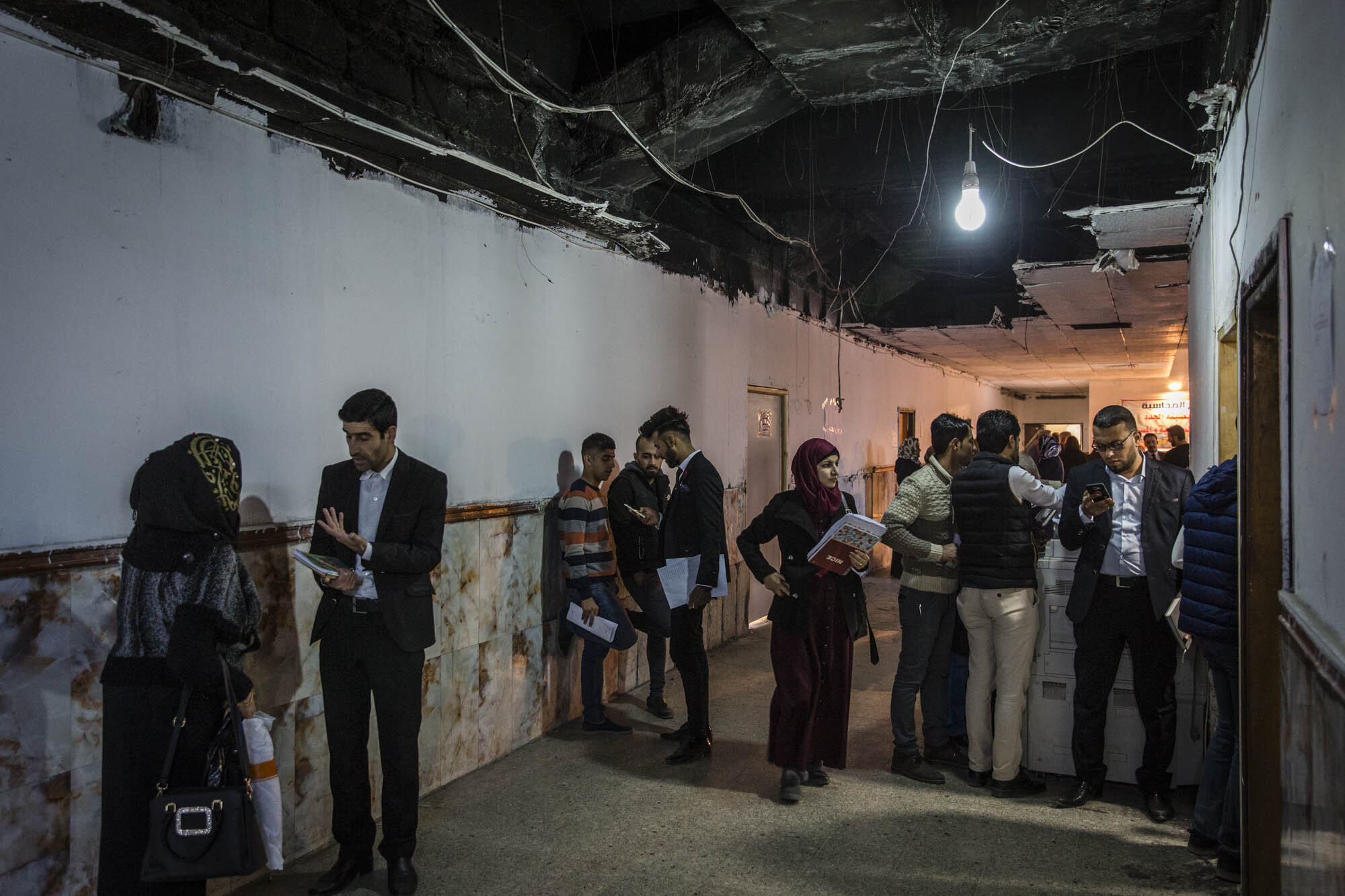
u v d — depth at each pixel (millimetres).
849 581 4305
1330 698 1858
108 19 2721
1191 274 6297
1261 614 3072
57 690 2701
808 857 3650
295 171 3639
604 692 5988
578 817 4074
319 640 3400
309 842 3695
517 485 5098
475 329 4754
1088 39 4359
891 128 6844
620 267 6242
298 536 3592
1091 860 3600
